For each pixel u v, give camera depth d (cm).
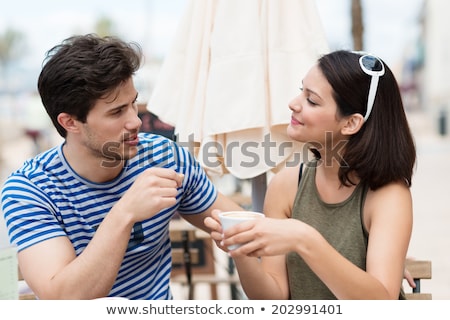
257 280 155
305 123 154
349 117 151
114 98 138
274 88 182
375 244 146
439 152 1342
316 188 165
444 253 473
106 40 141
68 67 136
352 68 149
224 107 180
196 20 190
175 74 197
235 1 183
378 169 151
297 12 187
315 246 125
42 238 141
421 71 2275
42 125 1423
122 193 155
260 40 181
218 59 182
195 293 363
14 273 151
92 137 142
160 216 156
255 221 126
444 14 1880
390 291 137
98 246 131
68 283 130
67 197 150
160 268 167
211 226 134
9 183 149
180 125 190
